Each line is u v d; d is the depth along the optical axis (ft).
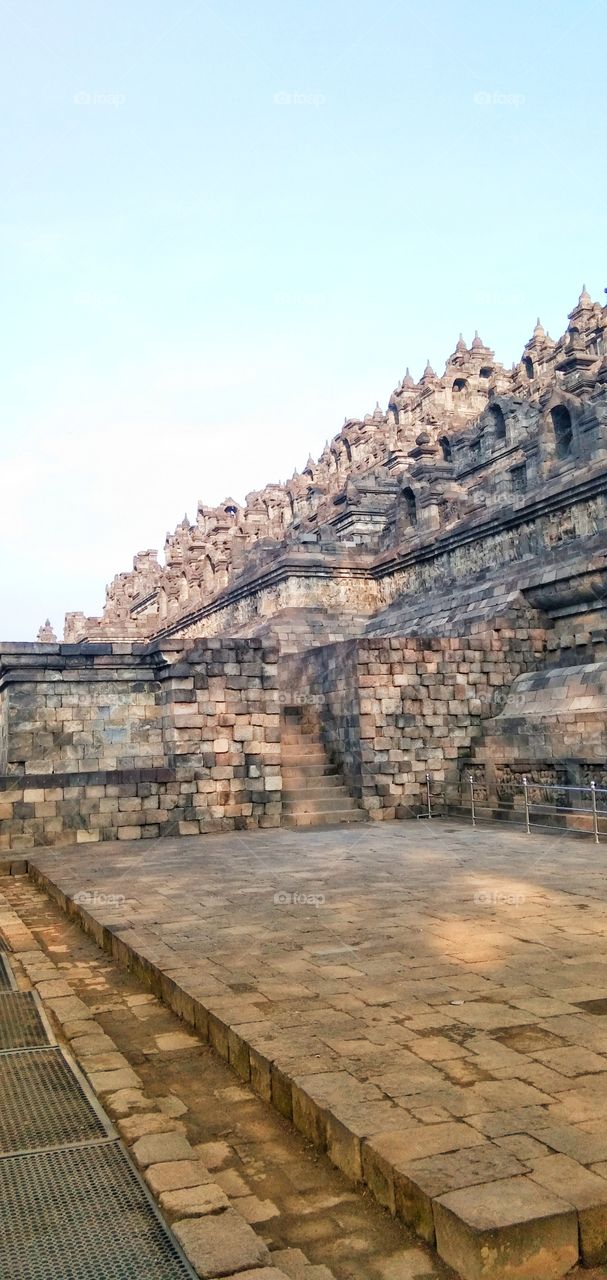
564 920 33.24
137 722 75.51
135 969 30.83
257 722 71.77
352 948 29.89
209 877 46.06
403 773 75.51
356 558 116.26
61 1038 24.62
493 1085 18.33
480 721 77.92
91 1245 14.51
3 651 73.26
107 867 51.42
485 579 90.63
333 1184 16.61
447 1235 13.94
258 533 158.51
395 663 76.38
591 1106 17.25
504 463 110.93
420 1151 15.69
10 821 63.77
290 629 109.81
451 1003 23.68
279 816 71.36
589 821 59.52
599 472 77.05
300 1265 14.25
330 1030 21.91
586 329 140.77
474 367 159.84
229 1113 19.81
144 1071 22.36
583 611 77.10
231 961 28.84
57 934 38.14
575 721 66.39
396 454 133.80
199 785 69.26
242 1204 16.07
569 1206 13.84
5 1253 14.30
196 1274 13.62
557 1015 22.49
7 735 73.51
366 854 52.75
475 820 70.44
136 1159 17.21
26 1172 16.84
